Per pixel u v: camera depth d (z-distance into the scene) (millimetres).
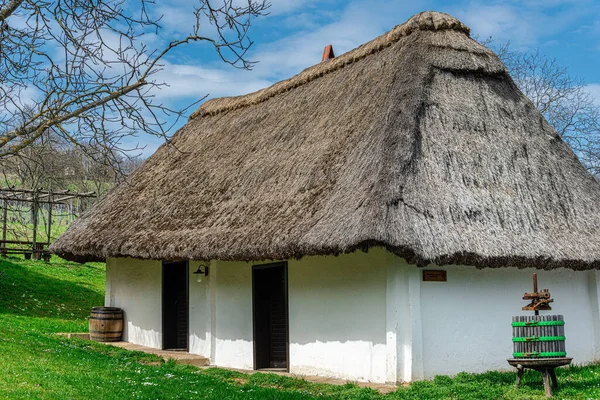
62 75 7152
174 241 12117
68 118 7004
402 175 9266
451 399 7816
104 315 15414
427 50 11648
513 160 10852
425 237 8711
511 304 10148
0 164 8336
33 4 6930
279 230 10031
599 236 10734
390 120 10250
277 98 15367
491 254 9141
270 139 13492
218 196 12844
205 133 16766
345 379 9961
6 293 19266
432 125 10336
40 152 8383
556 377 9016
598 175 23922
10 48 7168
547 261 9695
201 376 10023
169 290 14594
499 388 8359
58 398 7164
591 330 11078
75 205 27484
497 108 11422
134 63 7168
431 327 9359
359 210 9000
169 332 14430
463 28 12438
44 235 27312
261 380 9961
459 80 11406
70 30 7051
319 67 14789
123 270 16109
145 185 15812
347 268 10156
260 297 12023
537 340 8094
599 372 9750
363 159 10094
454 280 9680
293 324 11164
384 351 9312
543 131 11789
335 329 10266
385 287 9414
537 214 10367
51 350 10945
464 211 9492
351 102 12203
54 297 20188
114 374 9320
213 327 12695
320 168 10945
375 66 12641
